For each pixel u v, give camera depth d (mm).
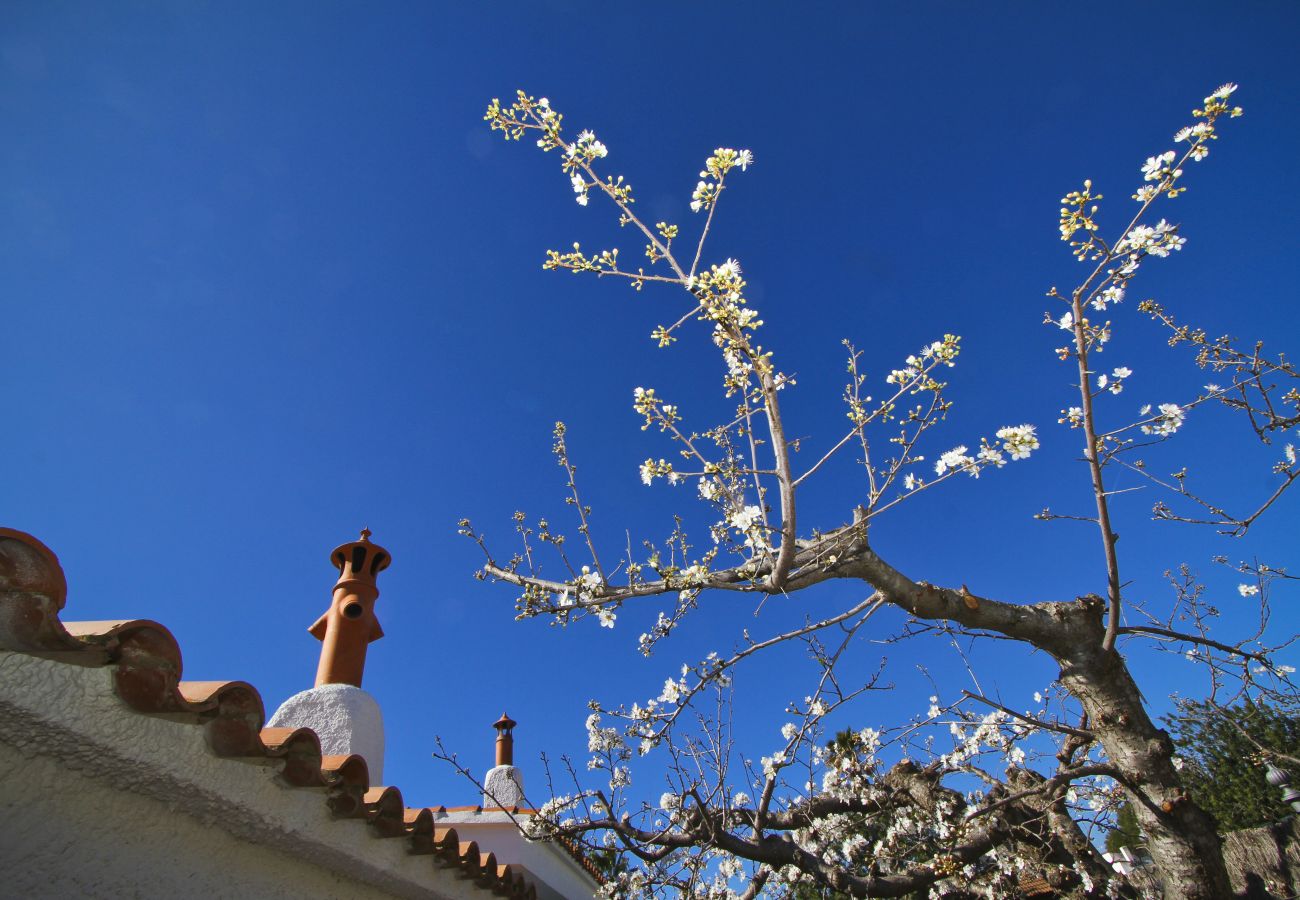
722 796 6070
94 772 2168
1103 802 7223
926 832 7234
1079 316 4246
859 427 3916
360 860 3195
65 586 1845
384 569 6047
